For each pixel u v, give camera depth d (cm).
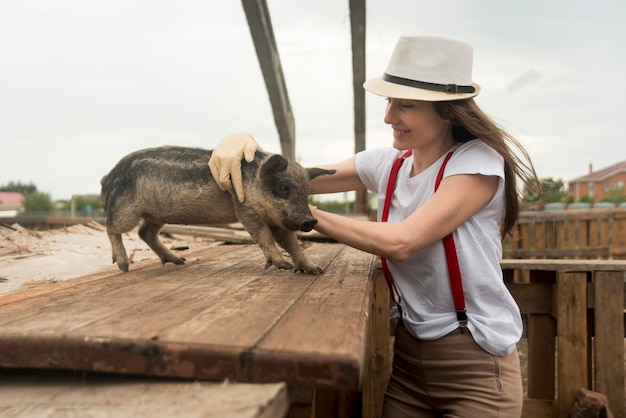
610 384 421
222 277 325
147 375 177
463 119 287
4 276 445
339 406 422
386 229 276
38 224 809
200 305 231
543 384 446
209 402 147
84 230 742
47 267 485
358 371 154
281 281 305
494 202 291
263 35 838
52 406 157
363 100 1028
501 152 286
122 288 285
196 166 361
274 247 345
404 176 328
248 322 197
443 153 312
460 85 288
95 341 172
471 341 287
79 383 176
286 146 1052
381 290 452
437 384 301
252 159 339
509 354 291
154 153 375
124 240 671
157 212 367
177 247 581
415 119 296
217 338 174
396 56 302
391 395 331
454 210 275
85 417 148
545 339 446
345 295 255
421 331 297
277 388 155
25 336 176
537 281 448
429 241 275
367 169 374
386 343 452
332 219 302
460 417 288
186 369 165
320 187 393
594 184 5781
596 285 420
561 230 1079
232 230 734
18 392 171
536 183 308
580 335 421
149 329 186
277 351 160
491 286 287
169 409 147
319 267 346
